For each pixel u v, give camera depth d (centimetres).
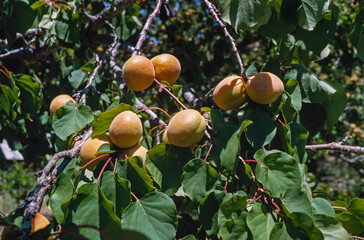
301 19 206
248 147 181
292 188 150
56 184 155
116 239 95
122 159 165
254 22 187
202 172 157
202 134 160
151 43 487
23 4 262
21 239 120
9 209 806
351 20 460
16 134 354
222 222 149
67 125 192
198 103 238
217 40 426
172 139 157
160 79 195
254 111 176
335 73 603
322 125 217
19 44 375
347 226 165
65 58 355
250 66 208
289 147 176
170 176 164
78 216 146
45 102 432
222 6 189
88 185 150
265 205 152
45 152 372
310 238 142
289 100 178
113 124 162
